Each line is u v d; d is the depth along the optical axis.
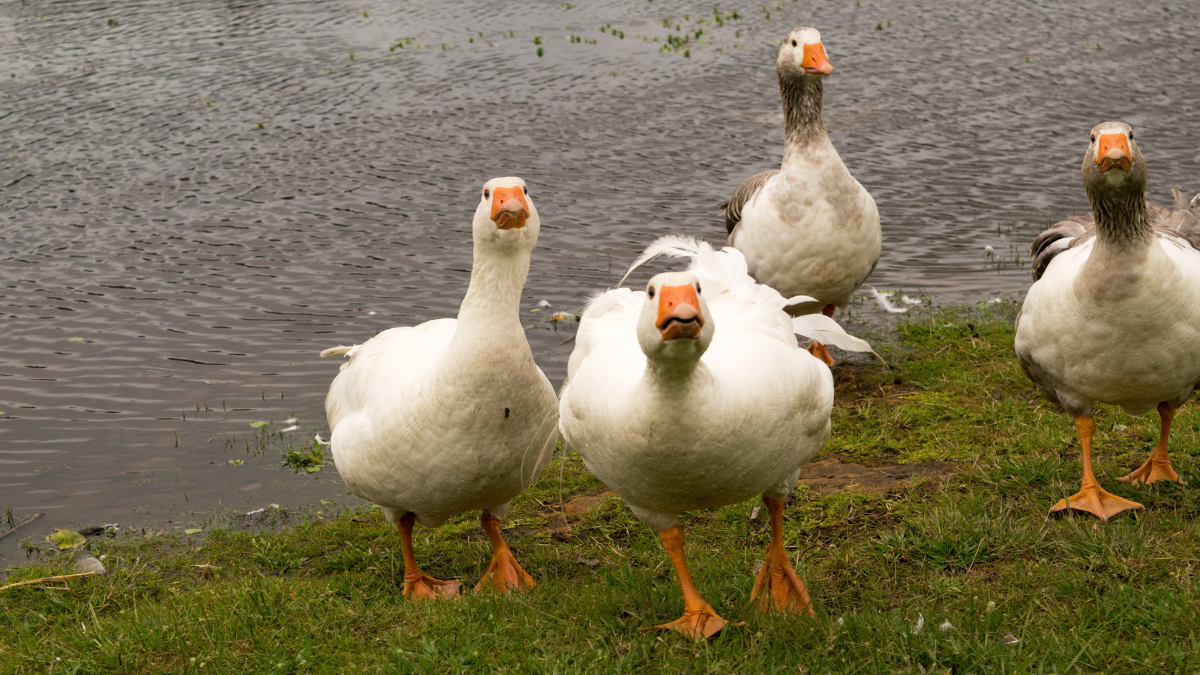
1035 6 23.61
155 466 6.68
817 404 4.00
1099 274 4.45
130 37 21.86
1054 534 4.63
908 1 24.92
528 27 22.83
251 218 11.59
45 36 22.05
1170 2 23.41
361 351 5.14
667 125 14.95
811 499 5.48
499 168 13.12
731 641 3.94
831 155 6.89
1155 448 5.18
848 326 8.47
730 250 4.81
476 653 3.88
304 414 7.39
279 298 9.48
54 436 7.12
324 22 23.52
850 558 4.68
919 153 13.30
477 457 4.41
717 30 21.97
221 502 6.17
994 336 7.75
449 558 5.33
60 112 16.17
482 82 17.72
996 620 3.92
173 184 12.80
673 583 4.56
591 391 3.88
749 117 15.27
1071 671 3.58
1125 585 4.07
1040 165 12.62
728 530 5.20
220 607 4.52
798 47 6.79
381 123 15.38
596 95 16.73
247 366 8.17
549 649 3.91
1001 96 16.02
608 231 10.89
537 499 5.88
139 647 4.25
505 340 4.33
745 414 3.62
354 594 4.73
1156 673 3.52
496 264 4.30
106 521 5.98
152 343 8.62
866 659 3.74
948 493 5.23
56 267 10.29
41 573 5.28
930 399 6.74
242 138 14.72
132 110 16.25
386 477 4.53
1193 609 3.81
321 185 12.67
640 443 3.60
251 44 21.14
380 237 10.95
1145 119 14.27
